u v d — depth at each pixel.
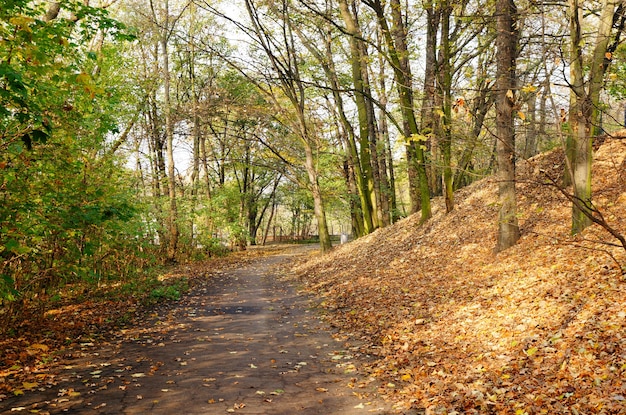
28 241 8.69
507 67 9.76
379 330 9.16
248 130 31.48
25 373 6.64
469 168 15.20
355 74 22.19
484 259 11.88
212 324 10.53
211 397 5.81
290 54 24.94
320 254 24.86
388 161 27.06
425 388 6.01
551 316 7.14
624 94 10.03
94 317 10.79
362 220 27.88
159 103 27.12
